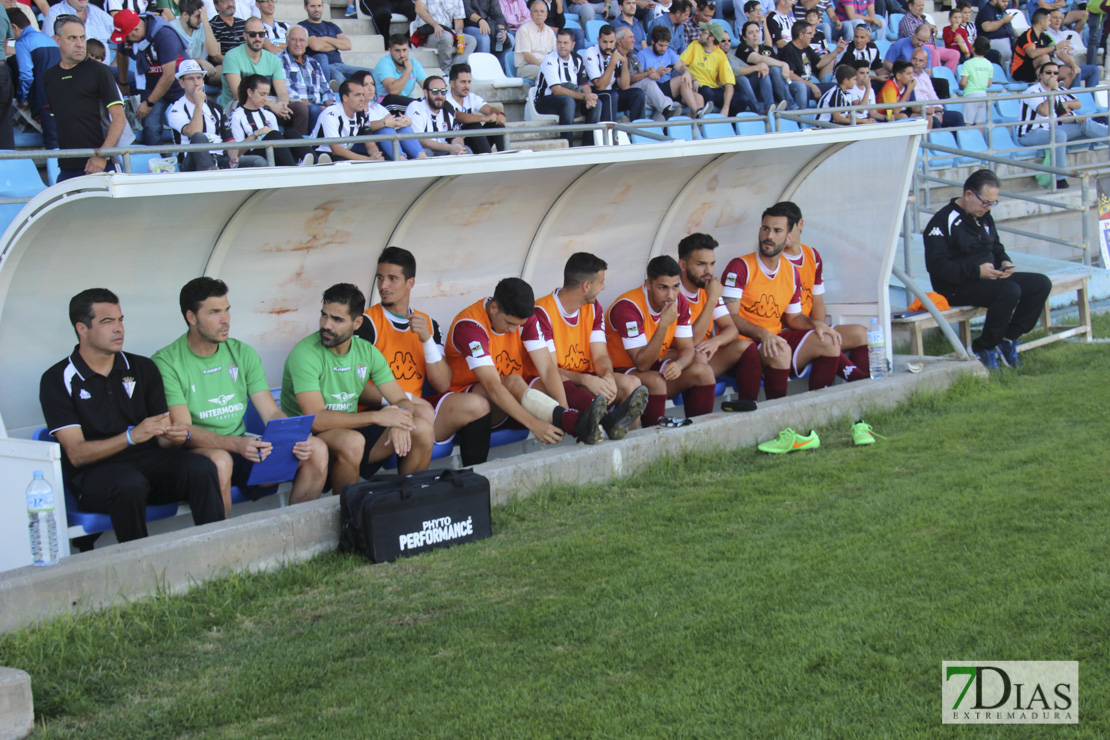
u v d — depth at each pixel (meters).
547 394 5.06
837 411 5.60
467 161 4.28
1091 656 2.66
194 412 4.24
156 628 3.24
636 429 5.19
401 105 7.68
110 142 5.81
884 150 6.34
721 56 9.68
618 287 6.42
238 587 3.51
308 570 3.70
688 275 5.79
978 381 6.24
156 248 4.42
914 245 8.72
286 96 7.31
